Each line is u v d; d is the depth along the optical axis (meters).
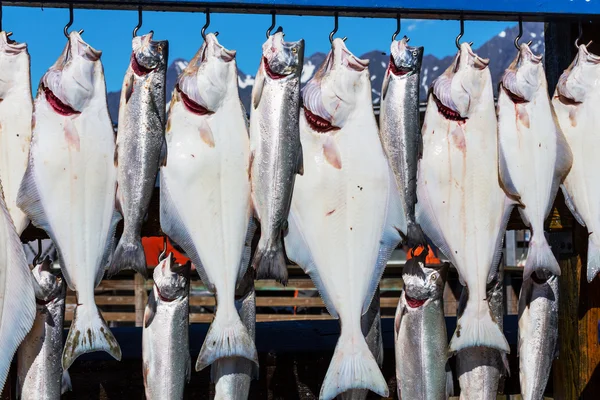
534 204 3.35
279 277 3.13
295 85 3.15
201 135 3.16
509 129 3.35
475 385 3.48
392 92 3.25
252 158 3.16
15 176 3.12
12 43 3.13
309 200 3.23
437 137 3.33
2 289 3.07
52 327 3.25
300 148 3.17
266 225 3.14
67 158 3.11
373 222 3.24
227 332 3.12
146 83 3.11
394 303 6.77
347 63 3.21
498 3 3.29
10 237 3.08
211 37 3.16
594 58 3.41
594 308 3.62
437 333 3.38
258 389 3.56
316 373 3.60
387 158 3.25
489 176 3.33
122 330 4.06
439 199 3.32
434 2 3.24
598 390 3.61
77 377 3.48
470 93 3.29
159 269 3.27
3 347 3.06
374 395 3.66
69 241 3.11
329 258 3.23
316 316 6.29
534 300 3.53
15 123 3.12
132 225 3.10
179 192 3.15
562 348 3.71
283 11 3.21
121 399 3.50
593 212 3.41
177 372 3.26
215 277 3.16
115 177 3.15
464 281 3.32
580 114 3.42
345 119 3.22
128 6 3.15
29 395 3.22
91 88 3.12
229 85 3.17
